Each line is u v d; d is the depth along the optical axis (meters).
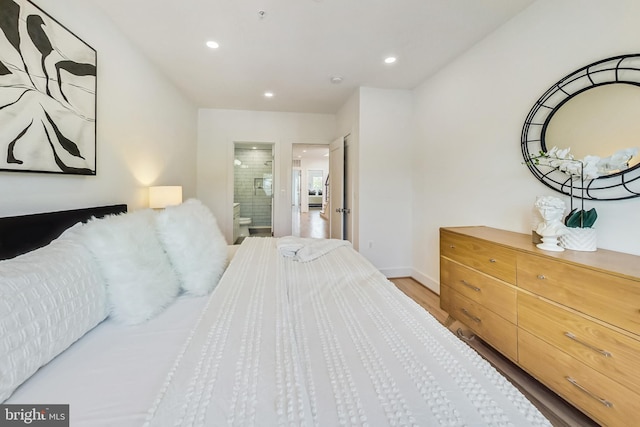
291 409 0.57
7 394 0.63
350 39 2.23
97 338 0.91
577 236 1.39
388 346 0.80
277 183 4.45
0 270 0.71
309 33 2.14
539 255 1.34
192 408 0.58
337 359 0.74
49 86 1.38
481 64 2.25
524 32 1.86
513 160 1.97
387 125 3.33
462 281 1.91
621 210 1.36
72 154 1.54
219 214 4.28
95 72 1.74
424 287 3.10
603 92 1.42
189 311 1.12
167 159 3.02
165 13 1.90
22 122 1.23
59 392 0.67
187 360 0.73
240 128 4.29
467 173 2.45
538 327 1.35
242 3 1.80
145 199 2.49
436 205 2.91
